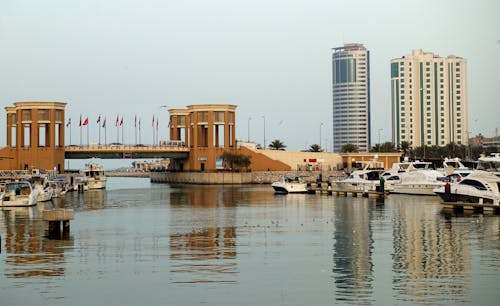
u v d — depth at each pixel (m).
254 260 43.34
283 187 131.75
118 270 40.16
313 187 135.75
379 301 32.41
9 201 92.44
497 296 32.97
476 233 55.16
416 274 38.16
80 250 48.22
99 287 35.69
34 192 97.06
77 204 102.19
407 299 32.66
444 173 112.12
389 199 101.38
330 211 81.38
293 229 61.25
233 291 34.62
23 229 62.75
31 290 35.09
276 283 36.34
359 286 35.47
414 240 51.72
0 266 41.66
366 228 60.91
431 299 32.56
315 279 37.25
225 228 62.94
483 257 43.22
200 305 32.09
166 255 45.66
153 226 65.38
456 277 37.16
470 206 75.81
